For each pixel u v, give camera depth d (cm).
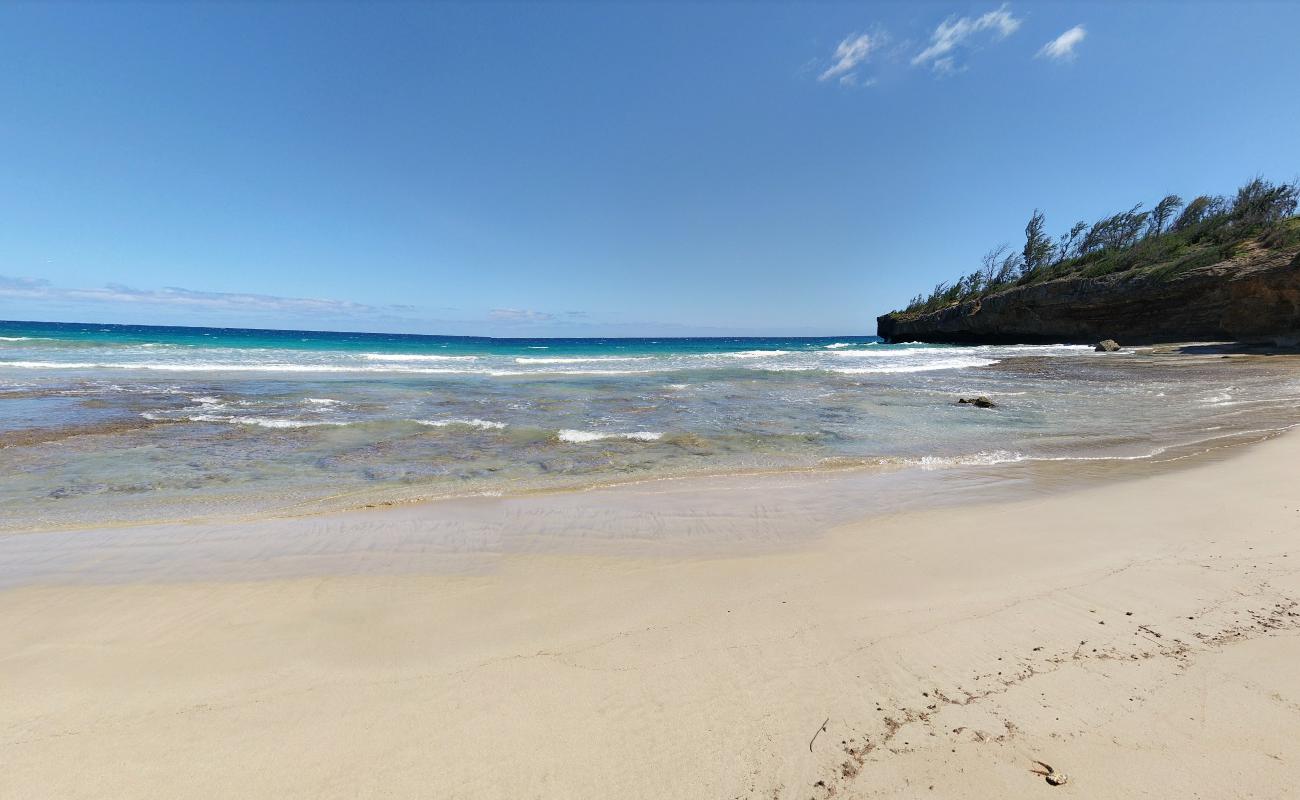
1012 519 507
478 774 205
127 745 218
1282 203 3625
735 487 641
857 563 407
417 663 276
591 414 1152
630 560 420
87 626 314
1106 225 4816
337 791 197
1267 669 261
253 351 2461
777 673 266
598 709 240
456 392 1459
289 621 321
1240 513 498
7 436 825
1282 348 2595
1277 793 191
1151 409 1209
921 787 197
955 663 274
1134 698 243
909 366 2400
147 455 750
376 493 612
